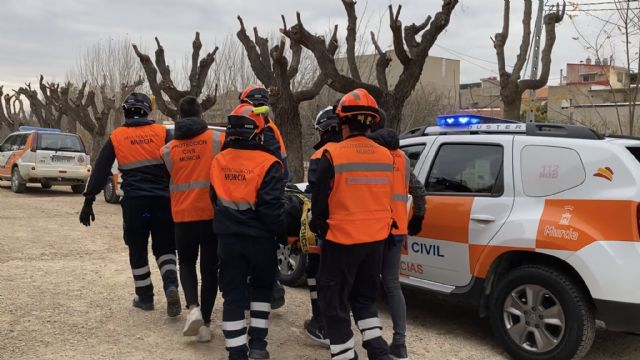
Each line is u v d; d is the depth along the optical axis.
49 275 6.51
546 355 4.24
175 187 4.57
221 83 23.56
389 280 4.29
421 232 5.13
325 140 4.43
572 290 4.14
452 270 4.92
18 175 16.17
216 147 4.55
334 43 11.41
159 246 5.13
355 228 3.54
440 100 28.67
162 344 4.52
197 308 4.52
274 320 5.26
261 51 13.41
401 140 5.80
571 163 4.40
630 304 3.92
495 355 4.62
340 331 3.65
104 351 4.34
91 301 5.57
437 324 5.44
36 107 35.31
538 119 24.64
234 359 3.87
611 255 4.01
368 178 3.62
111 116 31.89
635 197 4.02
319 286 3.69
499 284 4.58
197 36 15.84
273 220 3.84
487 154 4.93
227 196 3.90
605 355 4.74
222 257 3.92
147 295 5.32
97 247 8.27
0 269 6.69
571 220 4.24
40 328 4.77
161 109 16.14
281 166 3.97
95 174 4.97
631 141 4.35
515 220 4.52
